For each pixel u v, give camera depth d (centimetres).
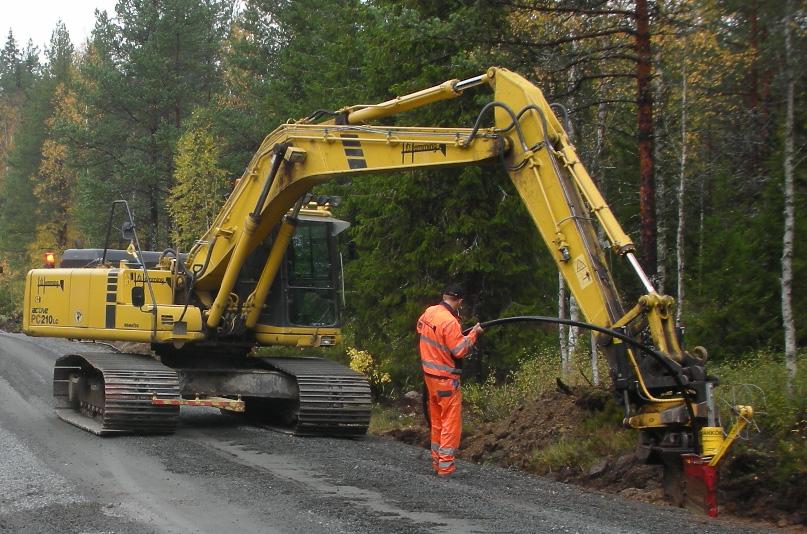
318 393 1274
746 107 1575
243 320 1322
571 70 1425
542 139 909
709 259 1560
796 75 1191
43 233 5197
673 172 1931
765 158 1571
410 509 764
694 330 1411
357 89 2433
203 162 3362
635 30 1230
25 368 2102
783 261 1135
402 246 1745
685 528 721
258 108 3581
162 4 3816
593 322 852
